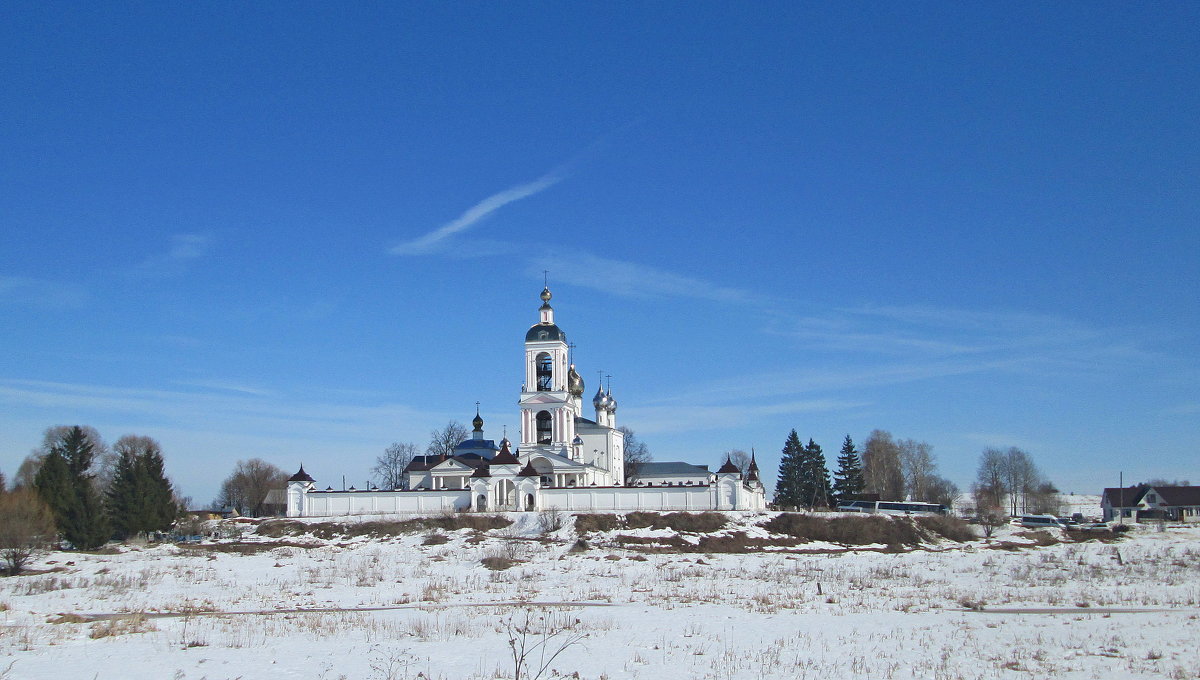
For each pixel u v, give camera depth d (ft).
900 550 362.53
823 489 643.45
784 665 130.11
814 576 264.72
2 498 285.02
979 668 126.21
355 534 399.44
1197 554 314.96
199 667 128.16
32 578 254.68
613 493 439.63
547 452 496.64
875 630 160.66
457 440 651.66
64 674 123.75
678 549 355.77
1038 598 205.87
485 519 408.05
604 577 263.49
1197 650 136.77
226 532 406.82
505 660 133.18
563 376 515.91
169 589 231.71
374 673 124.16
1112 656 133.08
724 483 429.38
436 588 230.07
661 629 163.02
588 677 123.13
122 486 373.61
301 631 159.02
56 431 547.90
